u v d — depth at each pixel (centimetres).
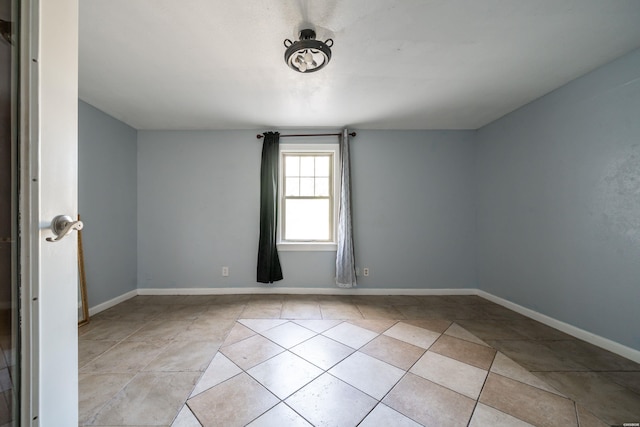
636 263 171
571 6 134
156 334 209
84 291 237
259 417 123
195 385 145
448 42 163
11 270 67
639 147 169
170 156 319
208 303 285
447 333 213
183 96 235
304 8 135
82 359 172
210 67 189
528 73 200
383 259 324
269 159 315
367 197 325
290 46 153
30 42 67
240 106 257
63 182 75
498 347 190
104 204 266
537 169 242
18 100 66
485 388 144
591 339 196
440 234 326
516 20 144
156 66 188
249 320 238
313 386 145
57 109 73
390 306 279
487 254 307
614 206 182
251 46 166
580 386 146
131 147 307
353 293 322
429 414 125
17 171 66
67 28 76
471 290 323
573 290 209
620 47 168
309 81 211
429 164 326
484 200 312
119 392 139
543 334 212
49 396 72
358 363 169
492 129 300
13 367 67
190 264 319
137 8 133
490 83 215
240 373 157
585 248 200
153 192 317
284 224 329
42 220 70
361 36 157
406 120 297
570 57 179
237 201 322
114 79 205
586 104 199
